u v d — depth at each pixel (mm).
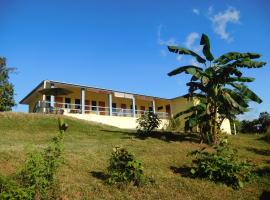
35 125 22312
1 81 35750
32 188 7027
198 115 19719
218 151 11148
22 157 11516
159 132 23250
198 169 10844
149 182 9656
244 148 19688
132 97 33531
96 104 36594
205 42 18250
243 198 9148
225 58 18453
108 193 8648
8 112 24172
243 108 18453
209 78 18562
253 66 17797
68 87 30266
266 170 12492
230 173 10312
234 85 18891
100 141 18125
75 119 25516
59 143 8328
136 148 16047
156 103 39438
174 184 9820
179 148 16906
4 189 6840
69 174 10195
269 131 26094
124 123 31734
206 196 8992
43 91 25922
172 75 18953
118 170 9445
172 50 18781
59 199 7801
